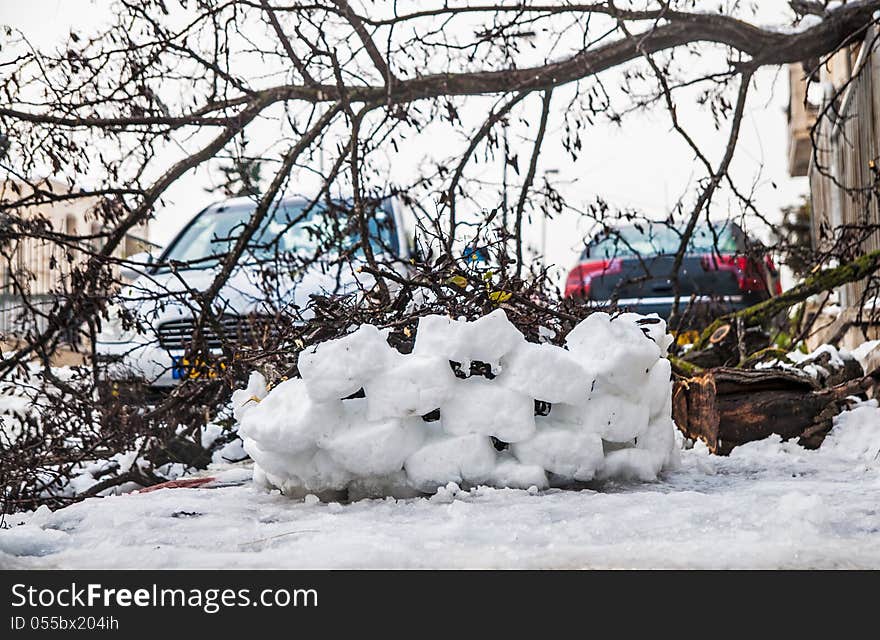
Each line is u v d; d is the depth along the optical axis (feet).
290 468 13.64
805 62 30.19
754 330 28.48
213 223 34.35
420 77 24.91
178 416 21.65
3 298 31.17
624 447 14.74
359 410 13.57
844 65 47.60
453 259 17.21
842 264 28.37
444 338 13.20
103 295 22.31
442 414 13.56
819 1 27.27
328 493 13.82
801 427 18.71
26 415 20.30
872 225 27.84
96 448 21.36
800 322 30.89
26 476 19.27
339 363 12.79
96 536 11.19
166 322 27.43
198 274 29.73
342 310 17.51
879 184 29.17
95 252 22.84
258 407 13.67
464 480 13.44
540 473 13.47
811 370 23.11
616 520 11.02
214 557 9.73
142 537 11.03
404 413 13.07
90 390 21.68
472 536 10.41
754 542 9.91
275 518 12.38
